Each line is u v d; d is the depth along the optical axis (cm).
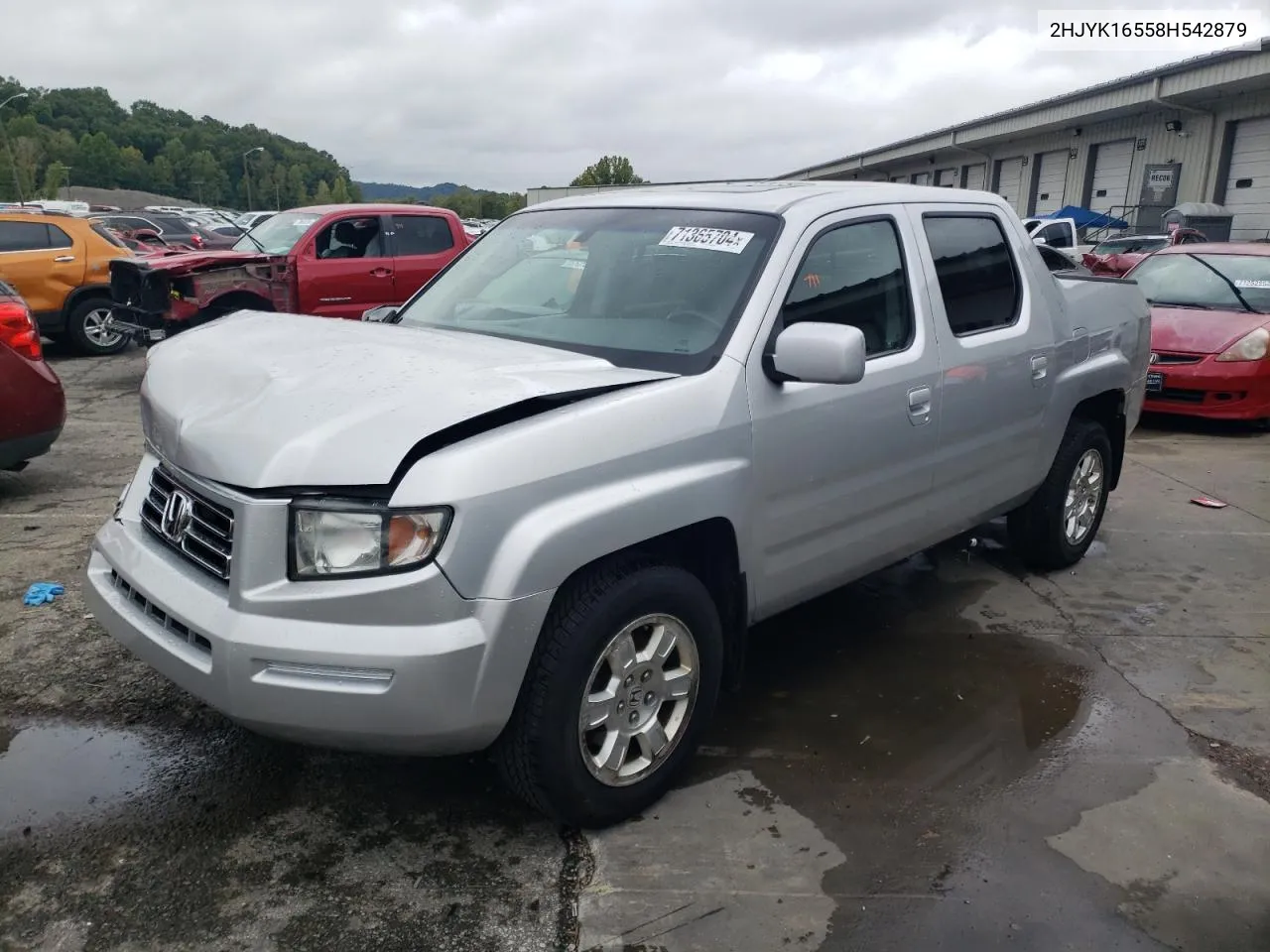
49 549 517
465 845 291
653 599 292
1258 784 331
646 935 256
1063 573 522
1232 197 2398
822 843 295
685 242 359
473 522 252
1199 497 664
